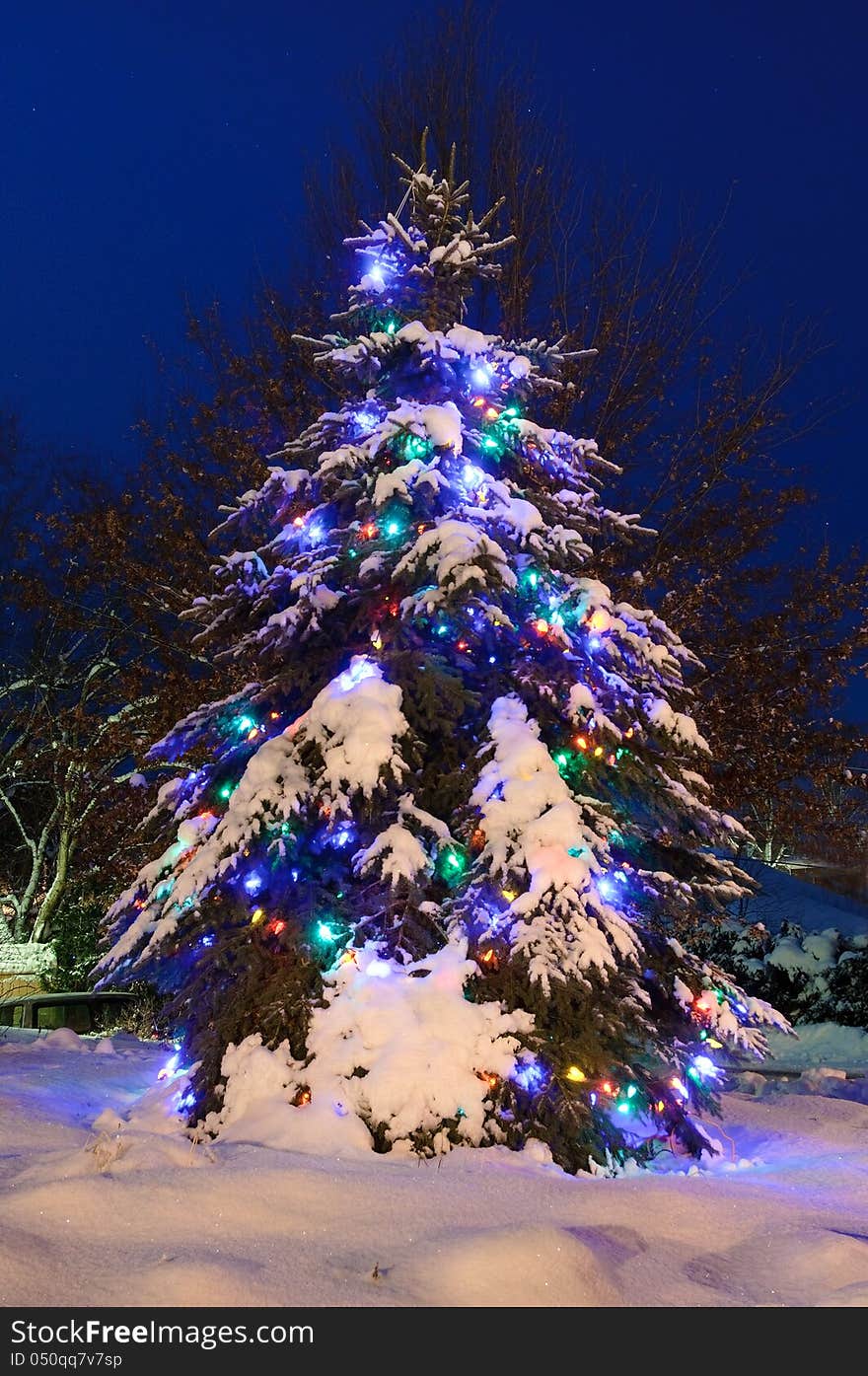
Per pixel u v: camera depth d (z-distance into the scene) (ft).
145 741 44.06
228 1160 15.66
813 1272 13.10
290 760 19.44
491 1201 14.46
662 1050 19.70
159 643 46.55
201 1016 19.95
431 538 19.79
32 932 54.90
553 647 20.97
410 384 22.50
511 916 18.31
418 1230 13.55
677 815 20.99
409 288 23.12
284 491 22.08
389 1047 17.75
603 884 19.22
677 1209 14.80
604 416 51.03
